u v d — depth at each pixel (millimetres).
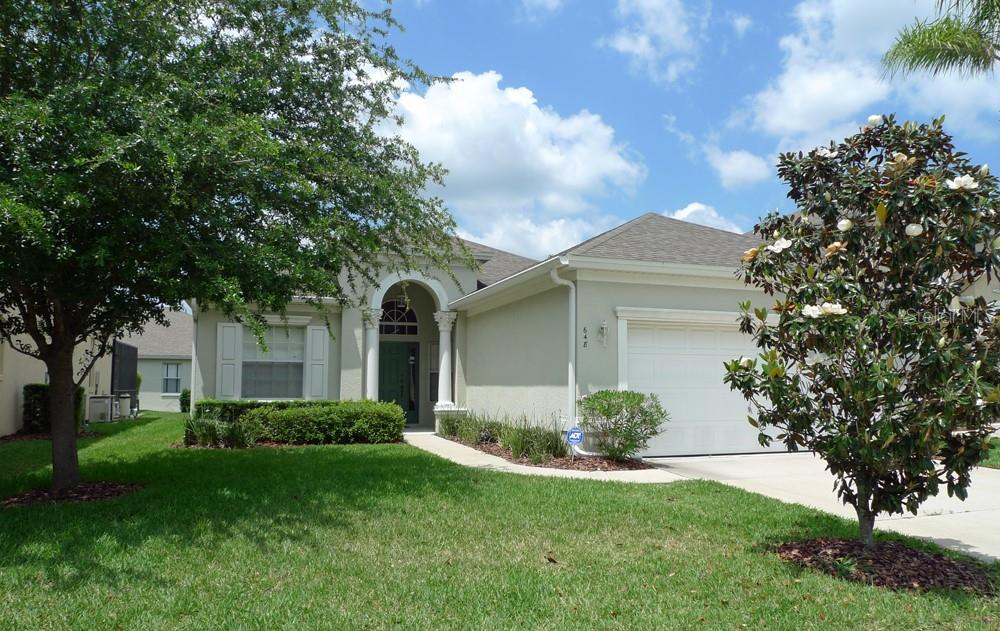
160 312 8758
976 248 5340
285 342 15875
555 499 7863
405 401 18578
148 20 7289
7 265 6410
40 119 5996
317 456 11617
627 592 4867
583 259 10922
